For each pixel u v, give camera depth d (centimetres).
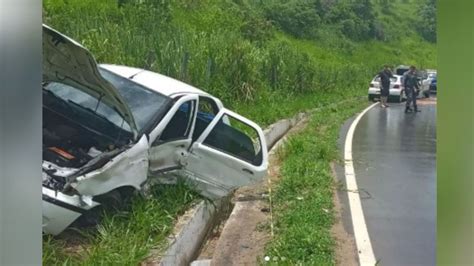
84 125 392
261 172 467
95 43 740
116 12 891
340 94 1252
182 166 425
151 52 793
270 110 934
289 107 1018
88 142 388
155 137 400
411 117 1059
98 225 337
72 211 320
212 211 450
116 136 388
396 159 682
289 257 359
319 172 581
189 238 374
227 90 923
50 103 392
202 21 1084
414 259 364
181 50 853
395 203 491
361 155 708
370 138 842
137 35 830
